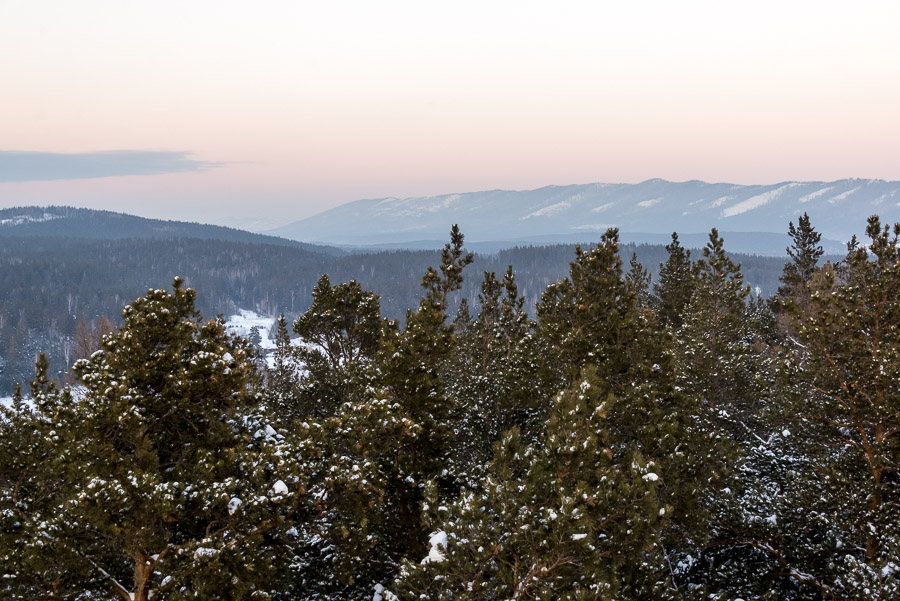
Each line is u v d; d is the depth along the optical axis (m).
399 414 14.17
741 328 30.84
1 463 12.10
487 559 9.52
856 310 16.36
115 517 9.50
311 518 11.52
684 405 18.23
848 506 14.53
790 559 15.17
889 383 14.95
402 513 14.25
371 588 13.86
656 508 10.03
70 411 11.36
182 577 9.88
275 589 11.80
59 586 10.27
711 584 15.27
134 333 11.86
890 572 12.20
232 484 10.52
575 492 9.88
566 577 9.79
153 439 11.90
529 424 18.62
